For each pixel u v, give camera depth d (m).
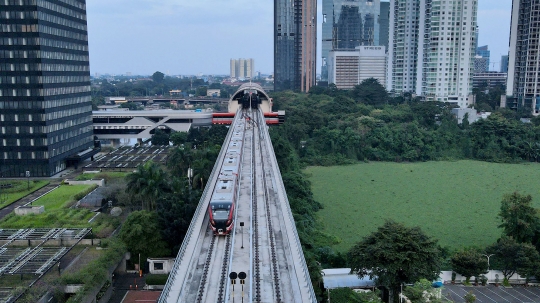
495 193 136.38
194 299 50.12
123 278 79.31
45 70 132.75
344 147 188.50
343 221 111.00
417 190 139.88
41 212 98.88
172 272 52.59
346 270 76.31
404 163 183.62
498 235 101.25
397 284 65.88
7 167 134.88
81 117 158.00
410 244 65.38
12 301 61.16
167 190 95.00
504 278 77.88
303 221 99.19
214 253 61.75
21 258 74.38
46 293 64.81
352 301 65.81
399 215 115.62
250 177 98.94
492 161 186.00
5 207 105.69
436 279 68.19
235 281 53.78
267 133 139.00
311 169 171.38
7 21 128.50
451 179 154.38
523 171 167.38
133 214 83.75
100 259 74.38
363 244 68.94
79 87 156.25
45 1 132.50
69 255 79.12
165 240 81.81
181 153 119.19
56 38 139.62
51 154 136.25
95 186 120.00
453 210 119.69
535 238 84.56
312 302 45.75
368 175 160.50
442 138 197.62
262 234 68.06
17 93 132.00
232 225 69.00
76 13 153.75
